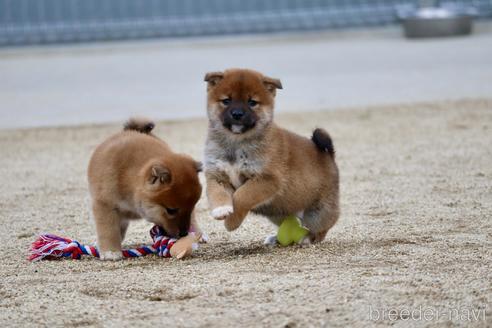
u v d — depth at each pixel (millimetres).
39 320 8406
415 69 28219
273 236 11531
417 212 12750
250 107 10906
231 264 10125
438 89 24766
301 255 10484
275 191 10906
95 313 8523
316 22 38125
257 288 9000
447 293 8719
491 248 10477
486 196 13578
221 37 37438
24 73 30203
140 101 24297
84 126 21328
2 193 14984
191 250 10695
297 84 26391
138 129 11836
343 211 13062
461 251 10359
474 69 27703
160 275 9695
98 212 10766
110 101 24484
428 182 14797
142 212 10508
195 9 37125
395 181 15008
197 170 10477
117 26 36469
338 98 24047
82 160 17672
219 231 12289
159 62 31281
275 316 8242
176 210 10312
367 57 31031
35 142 19703
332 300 8578
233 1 37438
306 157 11203
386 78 26906
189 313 8422
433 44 33688
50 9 36000
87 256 10969
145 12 36750
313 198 11219
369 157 17156
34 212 13594
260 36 37625
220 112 10992
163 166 10156
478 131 19203
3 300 9039
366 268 9695
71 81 28172
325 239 11438
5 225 12797
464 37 35219
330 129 20141
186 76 28016
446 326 7980
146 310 8547
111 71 29797
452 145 17906
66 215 13344
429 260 9969
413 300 8547
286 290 8906
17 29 35812
